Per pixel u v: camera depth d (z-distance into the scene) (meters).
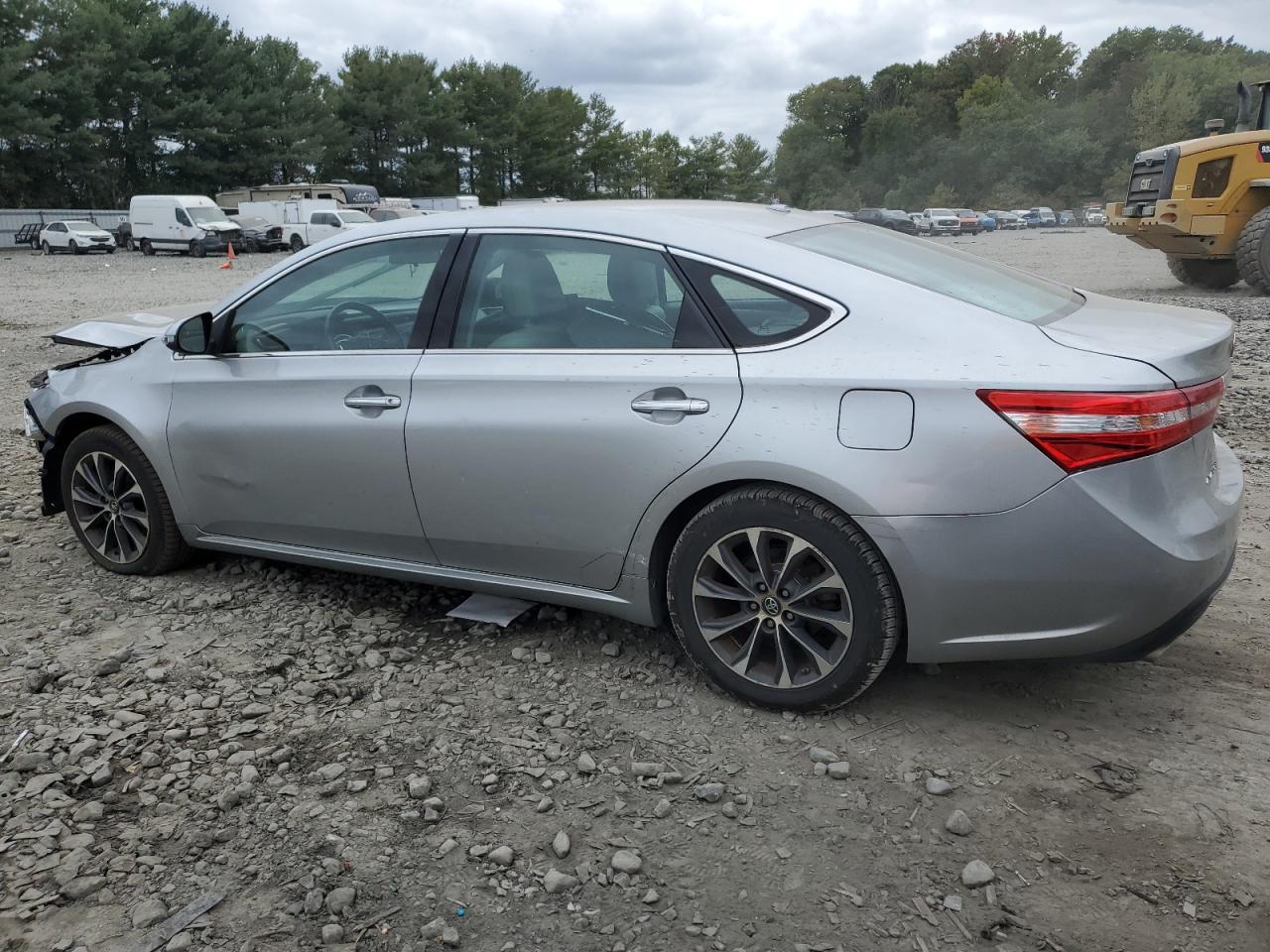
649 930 2.23
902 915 2.26
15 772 2.85
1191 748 2.89
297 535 3.95
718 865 2.44
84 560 4.61
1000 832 2.54
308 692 3.30
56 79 54.66
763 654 3.18
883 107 144.62
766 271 3.06
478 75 85.38
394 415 3.54
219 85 63.75
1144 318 3.10
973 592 2.76
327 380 3.70
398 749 2.97
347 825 2.61
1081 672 3.36
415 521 3.60
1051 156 109.31
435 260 3.60
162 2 62.81
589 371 3.20
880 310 2.91
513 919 2.27
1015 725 3.04
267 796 2.73
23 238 47.00
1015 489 2.67
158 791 2.76
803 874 2.40
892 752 2.91
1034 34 149.50
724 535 3.04
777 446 2.88
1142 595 2.67
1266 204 14.84
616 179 98.88
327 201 41.44
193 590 4.21
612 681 3.37
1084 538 2.65
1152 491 2.66
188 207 38.53
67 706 3.23
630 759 2.90
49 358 11.19
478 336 3.47
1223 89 102.31
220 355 4.03
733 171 125.19
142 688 3.35
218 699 3.26
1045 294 3.33
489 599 3.82
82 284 24.17
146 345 4.33
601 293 3.28
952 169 117.56
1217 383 2.85
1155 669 3.37
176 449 4.09
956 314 2.87
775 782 2.77
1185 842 2.48
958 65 146.38
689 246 3.17
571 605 3.46
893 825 2.58
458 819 2.63
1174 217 15.06
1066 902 2.29
